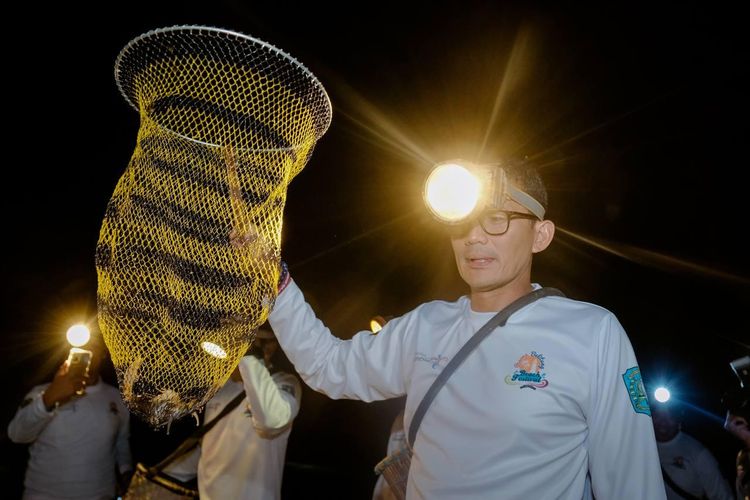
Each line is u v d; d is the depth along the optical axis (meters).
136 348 1.44
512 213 1.59
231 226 1.49
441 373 1.62
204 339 1.46
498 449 1.46
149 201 1.45
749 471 3.19
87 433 4.12
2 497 6.54
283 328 1.90
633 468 1.46
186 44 1.46
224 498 3.41
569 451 1.47
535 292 1.64
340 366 1.92
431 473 1.54
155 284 1.44
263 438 3.36
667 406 4.08
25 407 4.00
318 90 1.52
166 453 8.12
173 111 1.53
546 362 1.50
